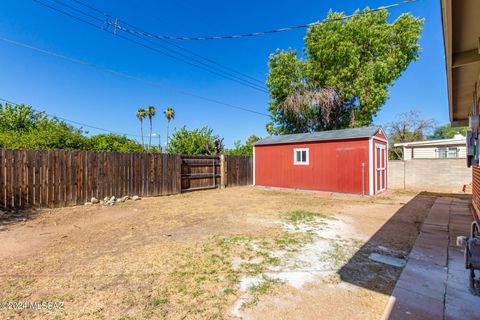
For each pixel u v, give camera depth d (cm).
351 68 1538
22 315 192
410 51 1560
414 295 212
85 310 199
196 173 1028
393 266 280
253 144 1236
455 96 516
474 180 573
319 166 987
